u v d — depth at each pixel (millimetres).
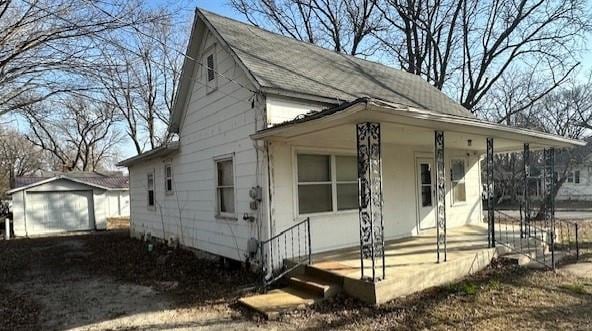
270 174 7973
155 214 14164
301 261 7656
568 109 24328
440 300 6188
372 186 6113
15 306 7027
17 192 20500
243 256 8766
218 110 9781
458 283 7027
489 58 21344
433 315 5621
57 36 7270
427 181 11555
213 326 5660
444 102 13500
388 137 8836
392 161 10508
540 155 31609
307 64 10383
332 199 8977
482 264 8070
